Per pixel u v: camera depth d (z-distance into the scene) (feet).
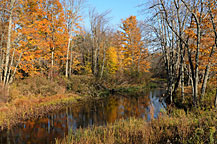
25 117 31.40
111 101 51.47
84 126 27.48
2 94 35.63
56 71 68.90
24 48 49.03
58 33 65.82
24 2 48.34
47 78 57.98
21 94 41.88
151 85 91.09
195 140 13.58
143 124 21.72
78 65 92.84
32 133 24.53
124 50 104.83
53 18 64.59
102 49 97.09
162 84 93.45
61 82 57.31
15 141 21.93
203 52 32.22
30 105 38.01
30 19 49.49
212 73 39.47
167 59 46.37
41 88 47.85
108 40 90.94
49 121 30.50
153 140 15.92
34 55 50.31
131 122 23.98
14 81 47.44
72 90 57.98
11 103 36.27
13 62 50.80
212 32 29.58
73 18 68.90
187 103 31.94
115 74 85.05
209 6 27.27
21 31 45.44
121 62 102.32
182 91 35.76
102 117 33.24
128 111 37.73
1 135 23.88
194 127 16.56
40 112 35.55
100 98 56.54
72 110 39.47
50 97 46.24
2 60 44.65
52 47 63.77
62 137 22.81
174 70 46.06
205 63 29.58
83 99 53.11
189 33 30.96
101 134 20.16
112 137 17.42
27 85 46.06
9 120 28.71
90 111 38.63
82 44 95.04
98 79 69.92
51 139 22.35
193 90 31.81
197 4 29.17
